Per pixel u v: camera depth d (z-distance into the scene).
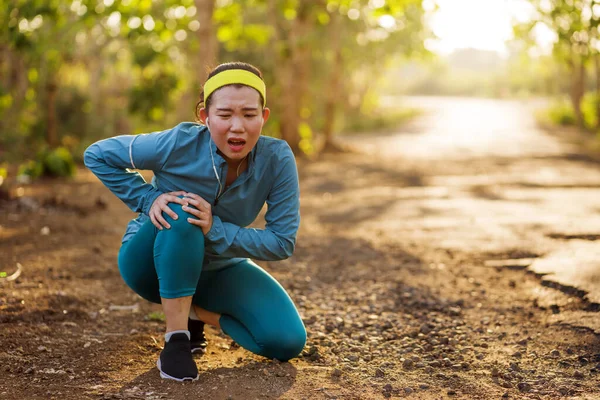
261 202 3.08
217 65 2.89
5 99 12.24
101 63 24.11
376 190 11.23
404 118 45.25
